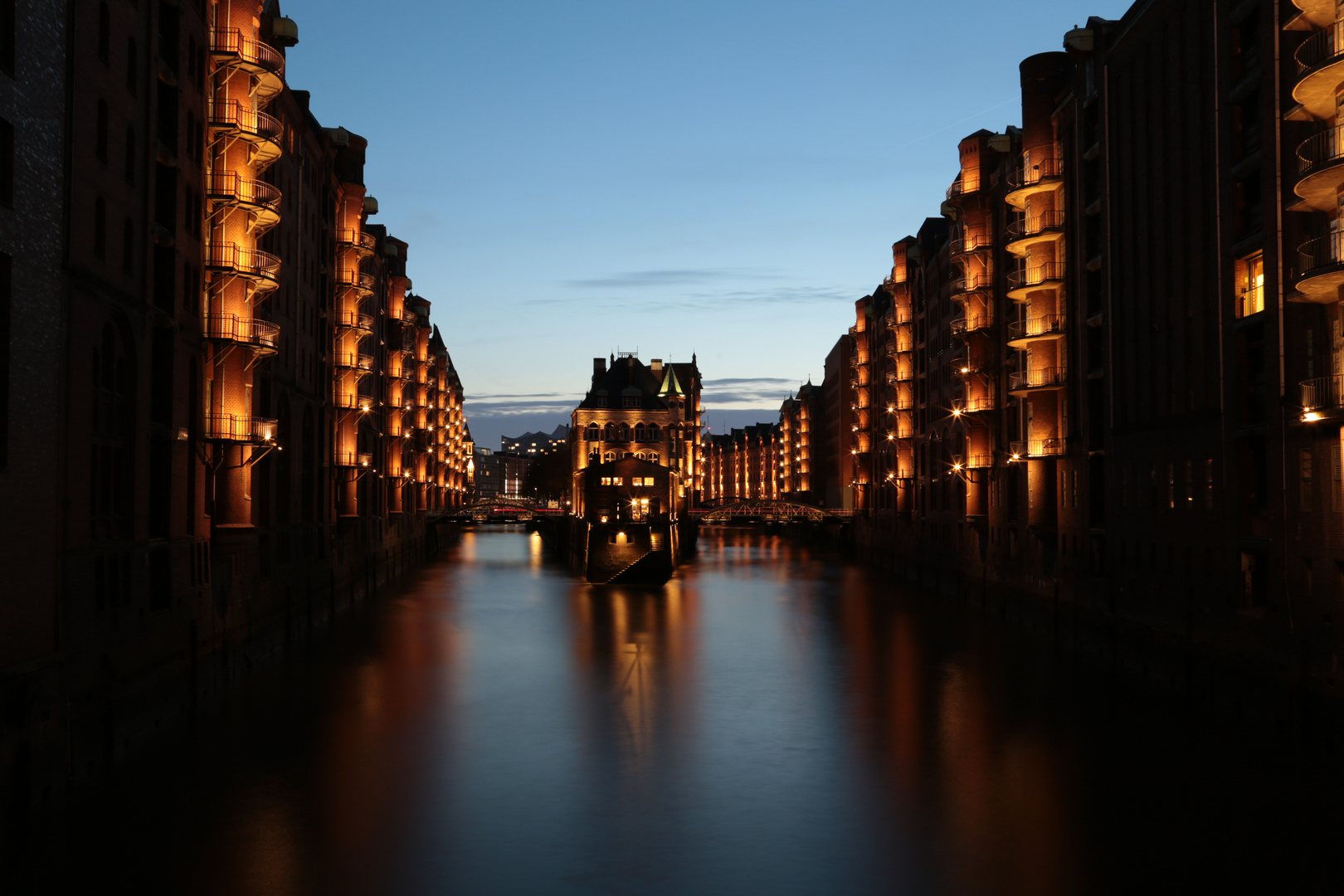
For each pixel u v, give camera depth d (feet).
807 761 94.07
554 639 168.55
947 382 256.52
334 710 113.39
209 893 64.44
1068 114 168.55
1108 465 151.53
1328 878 66.49
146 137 104.94
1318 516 97.55
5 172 75.15
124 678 94.32
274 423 136.15
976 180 210.18
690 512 470.80
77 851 70.90
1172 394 132.98
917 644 163.02
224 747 97.30
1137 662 137.80
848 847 72.59
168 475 111.34
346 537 226.17
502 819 78.33
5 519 73.92
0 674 71.10
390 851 71.56
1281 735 101.55
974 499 215.10
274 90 139.33
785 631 178.81
